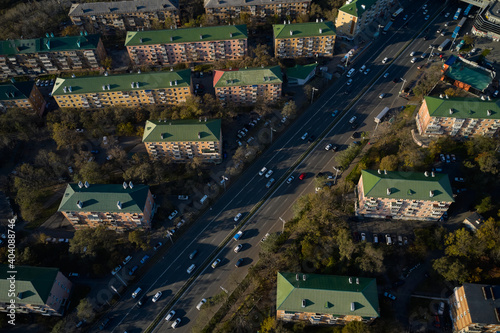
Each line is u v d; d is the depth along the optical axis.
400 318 185.25
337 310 172.50
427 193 199.88
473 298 168.75
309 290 175.12
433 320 183.62
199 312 195.25
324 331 184.25
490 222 193.62
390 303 188.62
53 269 192.75
